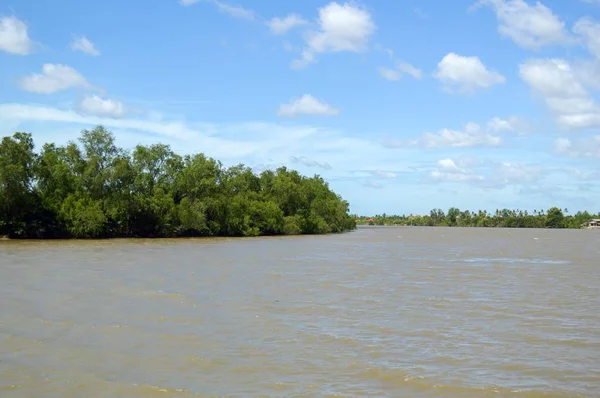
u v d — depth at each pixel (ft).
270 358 49.75
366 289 96.22
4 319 65.16
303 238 342.23
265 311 72.84
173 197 326.44
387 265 148.05
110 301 78.89
